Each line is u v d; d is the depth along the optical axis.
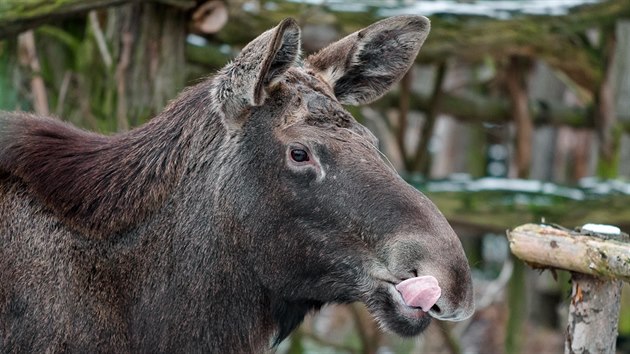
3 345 15.24
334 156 15.00
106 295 15.64
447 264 14.38
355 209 14.82
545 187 28.84
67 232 15.64
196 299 15.64
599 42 31.73
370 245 14.77
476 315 46.66
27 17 19.78
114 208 15.73
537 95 46.56
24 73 22.97
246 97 15.07
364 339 34.28
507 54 30.14
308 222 15.10
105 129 22.59
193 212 15.62
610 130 33.62
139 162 15.91
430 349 38.97
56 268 15.45
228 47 26.73
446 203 28.41
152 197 15.74
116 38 22.44
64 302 15.37
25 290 15.29
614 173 34.06
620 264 14.17
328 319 45.12
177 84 22.75
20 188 15.79
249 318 15.82
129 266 15.73
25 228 15.55
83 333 15.39
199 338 15.72
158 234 15.72
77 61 23.02
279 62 15.02
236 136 15.45
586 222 28.48
